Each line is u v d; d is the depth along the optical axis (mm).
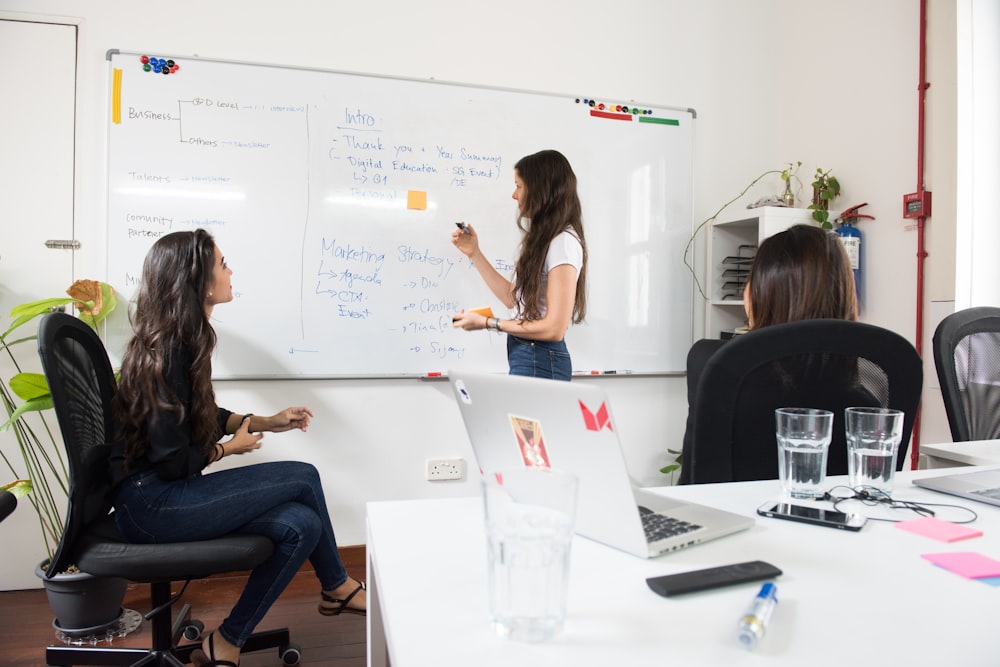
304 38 2438
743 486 990
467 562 694
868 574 669
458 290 2586
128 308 2262
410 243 2535
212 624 2021
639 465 2844
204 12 2346
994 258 2262
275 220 2402
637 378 2830
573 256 1942
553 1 2711
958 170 2240
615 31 2793
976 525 828
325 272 2451
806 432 901
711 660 502
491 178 2615
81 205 2260
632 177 2799
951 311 2248
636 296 2812
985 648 523
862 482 949
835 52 2750
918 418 2369
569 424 702
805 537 776
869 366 1006
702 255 2916
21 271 2223
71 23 2234
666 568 679
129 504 1466
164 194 2305
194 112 2324
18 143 2213
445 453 2598
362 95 2475
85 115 2256
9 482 2227
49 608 2127
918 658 507
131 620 2033
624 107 2779
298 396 2451
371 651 852
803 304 1074
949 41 2256
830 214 2678
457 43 2596
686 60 2889
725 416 1005
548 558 527
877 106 2549
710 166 2926
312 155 2430
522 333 1955
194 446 1579
